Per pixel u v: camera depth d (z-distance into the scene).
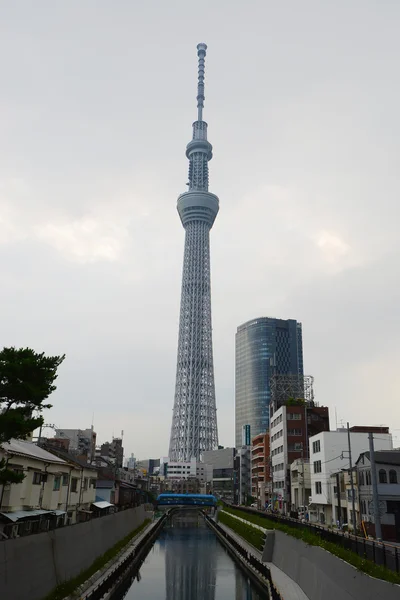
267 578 46.25
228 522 100.31
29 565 30.33
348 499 70.75
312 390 131.00
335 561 28.98
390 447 85.19
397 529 59.09
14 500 42.69
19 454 42.84
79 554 40.97
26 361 31.33
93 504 71.06
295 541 42.81
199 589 50.22
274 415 125.12
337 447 84.50
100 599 38.81
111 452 143.50
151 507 157.62
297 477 100.00
